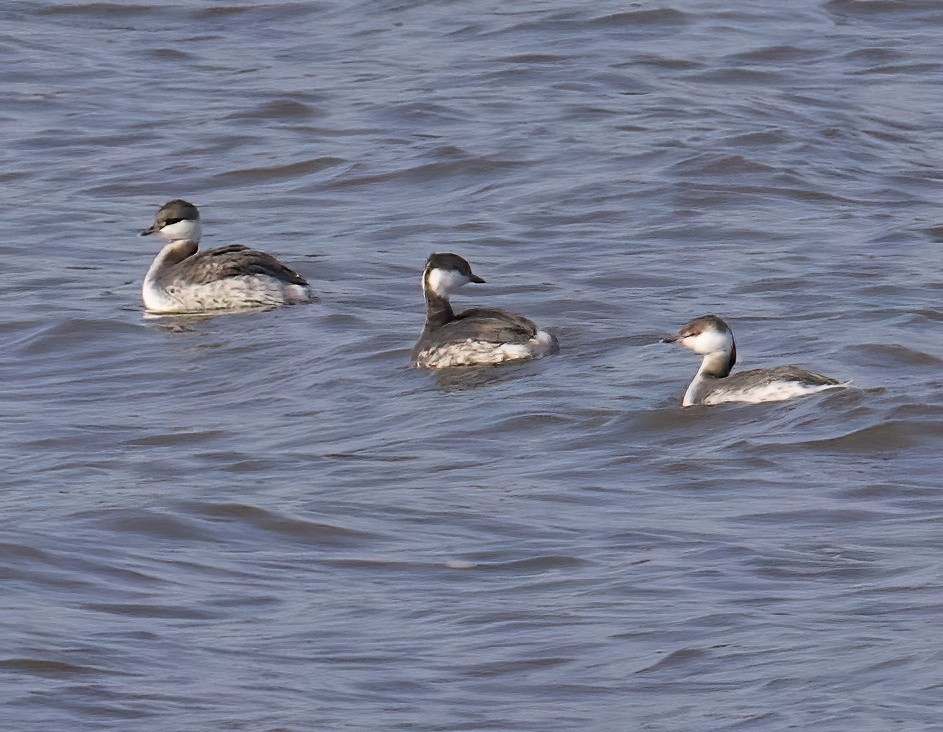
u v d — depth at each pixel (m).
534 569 13.89
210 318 24.36
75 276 27.05
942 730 10.30
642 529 14.80
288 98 38.03
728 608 12.75
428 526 15.08
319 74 40.22
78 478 17.03
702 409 18.38
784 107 36.66
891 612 12.48
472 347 20.89
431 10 45.25
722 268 26.36
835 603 12.75
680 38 42.25
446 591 13.41
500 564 14.04
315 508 15.62
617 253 27.53
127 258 28.20
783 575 13.47
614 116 36.19
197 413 19.81
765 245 27.77
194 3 46.31
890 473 16.08
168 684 11.42
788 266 26.30
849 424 17.39
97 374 21.86
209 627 12.59
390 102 37.56
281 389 20.72
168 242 26.16
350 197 31.86
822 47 41.50
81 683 11.37
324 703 11.16
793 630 12.23
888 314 22.95
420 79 39.38
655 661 11.80
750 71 39.50
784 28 42.91
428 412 19.14
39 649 11.92
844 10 44.59
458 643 12.25
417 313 24.36
